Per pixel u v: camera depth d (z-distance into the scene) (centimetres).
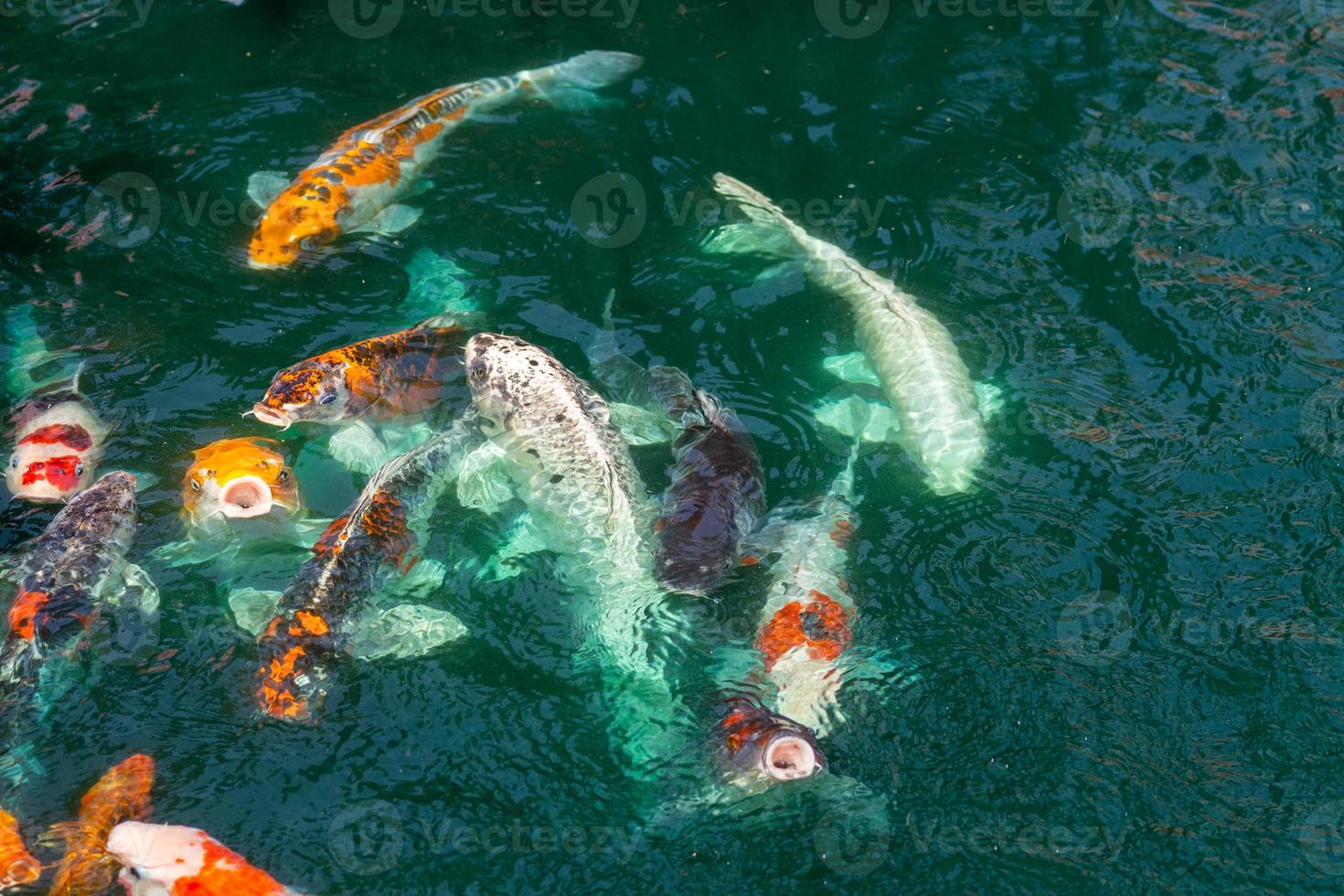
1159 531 609
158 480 641
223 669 539
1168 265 779
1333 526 606
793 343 736
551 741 516
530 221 821
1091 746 510
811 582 569
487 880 466
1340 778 494
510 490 639
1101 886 461
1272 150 869
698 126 909
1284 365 705
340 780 498
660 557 589
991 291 768
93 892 450
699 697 530
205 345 720
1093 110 917
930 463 650
